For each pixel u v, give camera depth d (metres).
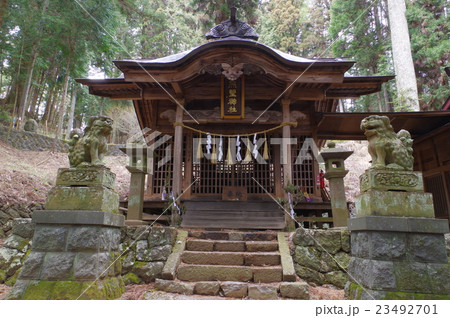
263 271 4.20
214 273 4.22
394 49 13.84
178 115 7.68
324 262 4.57
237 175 8.78
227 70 7.00
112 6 12.30
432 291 3.10
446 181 8.14
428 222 3.31
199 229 7.05
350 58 18.41
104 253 3.60
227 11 15.34
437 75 14.95
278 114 7.83
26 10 11.88
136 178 5.86
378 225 3.29
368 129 3.78
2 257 4.46
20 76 14.40
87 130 4.01
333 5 18.48
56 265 3.37
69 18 11.90
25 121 16.03
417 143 9.39
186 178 8.67
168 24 21.95
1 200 7.66
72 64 14.38
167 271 4.12
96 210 3.56
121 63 6.94
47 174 11.27
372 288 3.16
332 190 5.71
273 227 7.12
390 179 3.53
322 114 8.08
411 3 15.72
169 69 7.05
